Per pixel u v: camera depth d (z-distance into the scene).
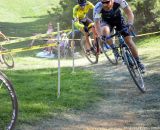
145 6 17.64
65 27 23.12
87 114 6.86
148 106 7.25
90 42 13.05
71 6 22.59
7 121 6.04
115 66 11.91
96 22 8.21
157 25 17.52
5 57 14.44
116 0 8.00
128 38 8.18
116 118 6.63
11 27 33.38
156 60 11.89
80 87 9.05
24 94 8.24
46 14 41.47
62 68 12.68
